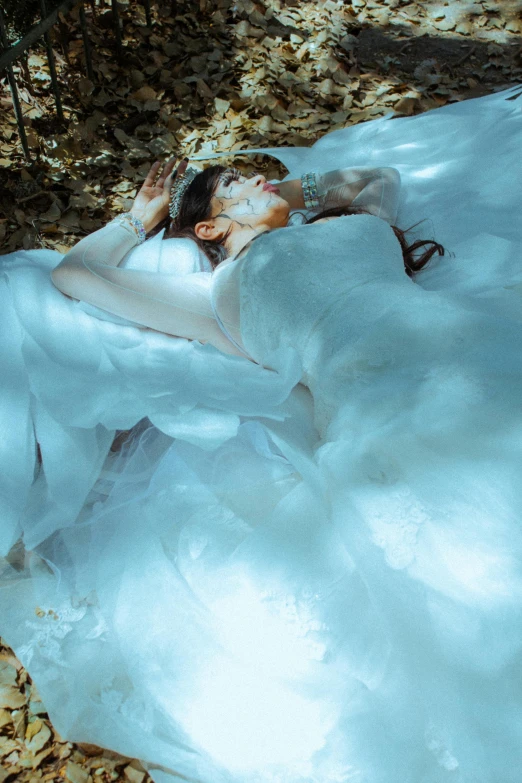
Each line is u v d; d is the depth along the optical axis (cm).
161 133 459
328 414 264
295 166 399
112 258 316
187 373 287
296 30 536
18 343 295
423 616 210
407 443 231
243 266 296
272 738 216
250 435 275
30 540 259
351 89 495
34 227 396
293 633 223
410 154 397
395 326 259
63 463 269
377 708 211
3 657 254
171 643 234
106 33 508
